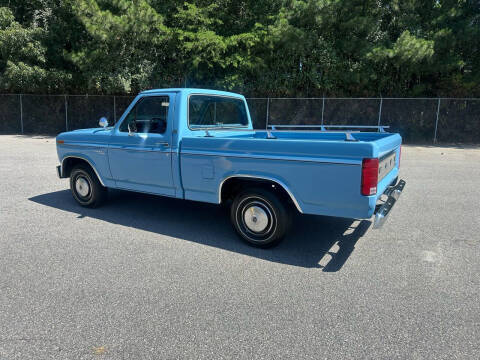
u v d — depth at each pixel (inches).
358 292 134.8
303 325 114.0
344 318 117.9
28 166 392.5
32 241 181.6
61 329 111.0
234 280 143.6
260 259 164.2
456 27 660.7
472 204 258.8
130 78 724.0
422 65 672.4
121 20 665.0
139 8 670.5
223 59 700.0
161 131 199.6
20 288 135.1
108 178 224.5
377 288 137.9
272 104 737.0
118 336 107.8
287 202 170.1
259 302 127.3
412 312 121.6
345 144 146.2
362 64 702.5
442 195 284.4
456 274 150.4
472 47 669.9
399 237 194.1
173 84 764.0
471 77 676.7
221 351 101.7
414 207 250.8
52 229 199.8
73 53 700.0
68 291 133.3
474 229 206.8
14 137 717.9
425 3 690.8
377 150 144.4
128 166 211.0
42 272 148.1
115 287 136.7
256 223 173.9
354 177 145.9
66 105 771.4
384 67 701.3
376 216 147.7
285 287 138.2
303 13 676.1
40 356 99.1
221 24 750.5
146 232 197.6
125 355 99.8
